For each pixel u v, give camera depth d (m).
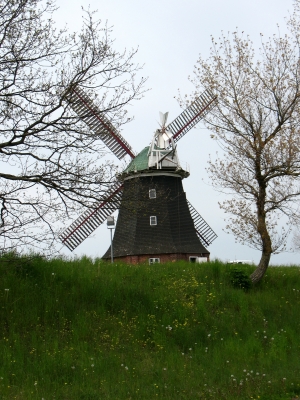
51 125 15.64
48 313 16.77
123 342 16.16
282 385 12.94
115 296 18.95
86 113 16.06
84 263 22.91
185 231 35.53
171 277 22.80
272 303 21.33
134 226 35.09
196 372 13.91
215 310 19.97
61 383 12.66
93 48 15.69
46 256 18.81
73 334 15.80
